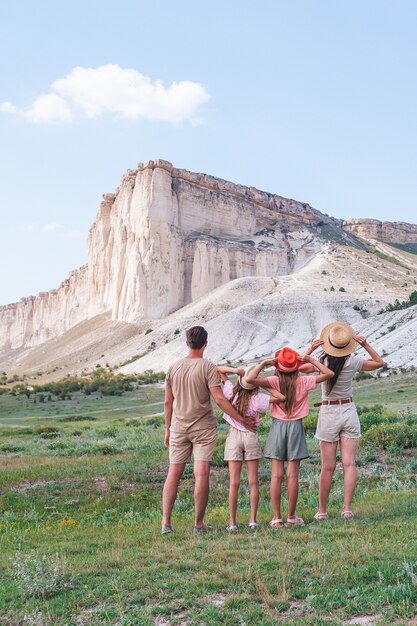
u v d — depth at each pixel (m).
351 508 10.42
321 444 9.54
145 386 113.25
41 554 8.45
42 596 6.58
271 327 152.25
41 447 26.41
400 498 10.95
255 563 6.94
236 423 9.34
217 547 7.83
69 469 17.80
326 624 5.31
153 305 197.00
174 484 9.30
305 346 140.75
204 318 174.62
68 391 109.56
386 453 18.08
